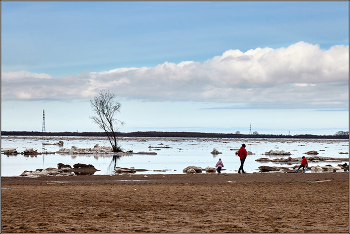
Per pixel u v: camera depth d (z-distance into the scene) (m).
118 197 17.00
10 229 10.44
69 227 10.80
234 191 19.48
